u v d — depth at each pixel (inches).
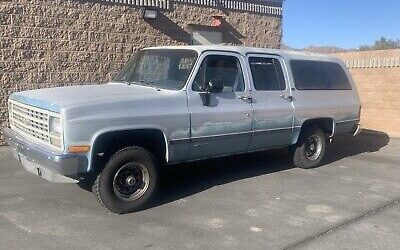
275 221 229.3
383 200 267.1
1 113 382.9
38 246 191.9
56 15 403.5
